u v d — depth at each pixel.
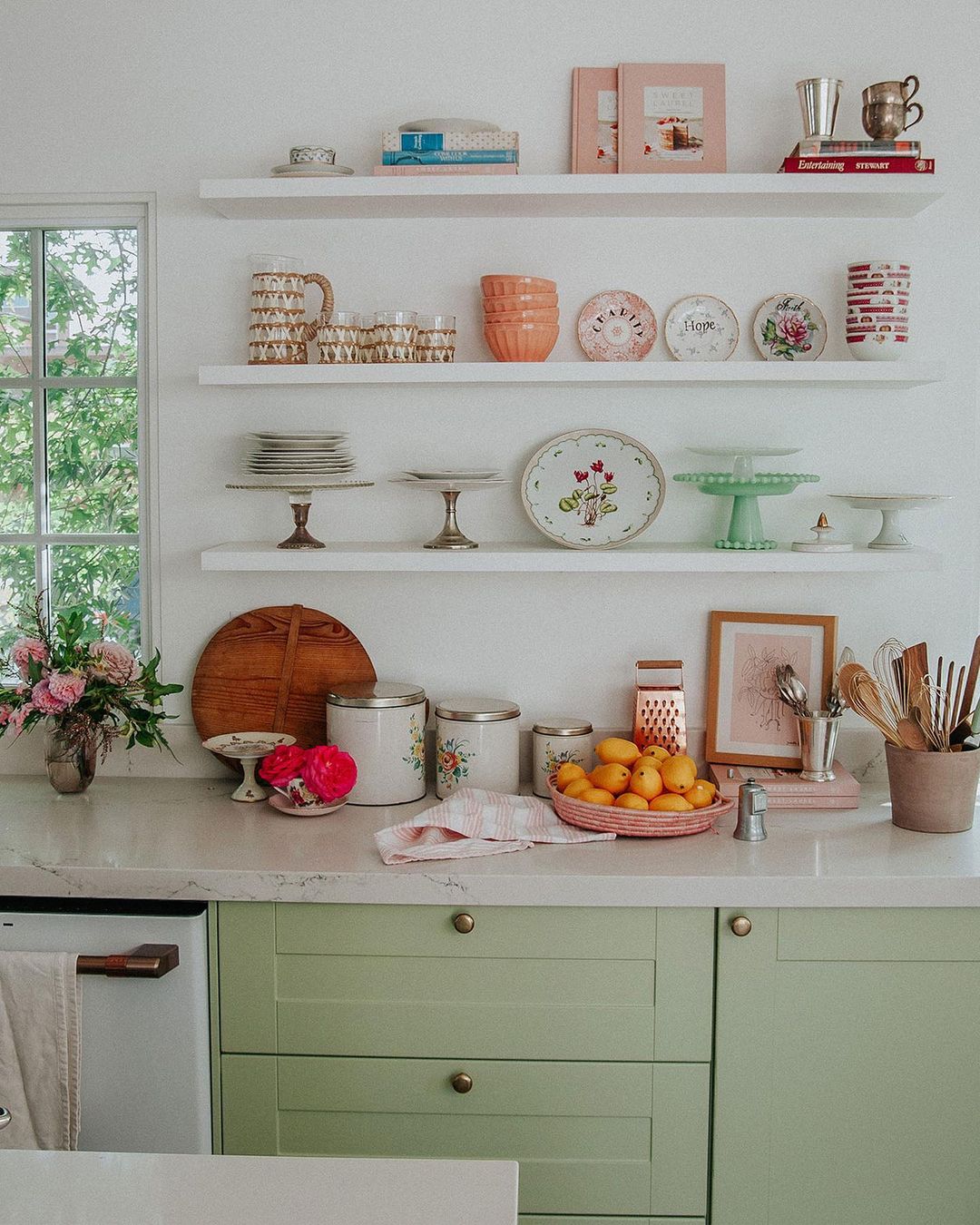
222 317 2.41
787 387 2.40
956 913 1.93
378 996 1.96
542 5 2.34
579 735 2.32
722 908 1.93
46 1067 1.92
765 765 2.38
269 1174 1.14
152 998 1.94
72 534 2.54
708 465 2.42
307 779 2.16
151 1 2.36
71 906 1.99
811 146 2.16
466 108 2.36
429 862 1.96
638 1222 1.98
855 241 2.38
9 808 2.28
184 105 2.38
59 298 2.52
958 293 2.39
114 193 2.41
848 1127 1.96
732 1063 1.95
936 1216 1.98
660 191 2.16
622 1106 1.96
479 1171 1.15
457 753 2.28
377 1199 1.10
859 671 2.20
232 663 2.44
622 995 1.95
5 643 2.55
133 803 2.31
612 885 1.90
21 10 2.38
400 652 2.47
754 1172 1.97
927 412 2.41
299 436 2.25
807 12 2.33
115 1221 1.06
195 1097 1.95
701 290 2.40
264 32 2.36
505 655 2.47
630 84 2.32
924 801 2.13
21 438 2.54
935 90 2.35
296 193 2.19
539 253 2.39
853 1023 1.95
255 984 1.96
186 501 2.45
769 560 2.20
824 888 1.91
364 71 2.37
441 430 2.42
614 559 2.20
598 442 2.39
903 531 2.43
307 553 2.21
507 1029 1.95
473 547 2.29
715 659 2.42
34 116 2.40
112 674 2.28
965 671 2.45
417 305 2.40
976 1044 1.95
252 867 1.94
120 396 2.53
